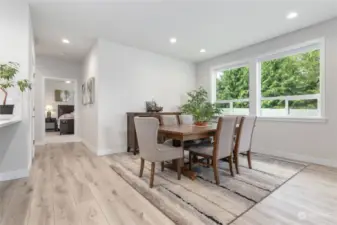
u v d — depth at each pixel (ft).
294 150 11.72
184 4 8.71
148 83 15.74
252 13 9.57
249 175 8.75
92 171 9.43
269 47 13.08
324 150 10.48
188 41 13.43
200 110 11.73
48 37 12.72
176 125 11.05
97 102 13.24
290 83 12.48
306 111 11.71
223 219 5.28
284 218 5.33
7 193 6.86
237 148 9.00
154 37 12.77
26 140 8.70
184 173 8.79
